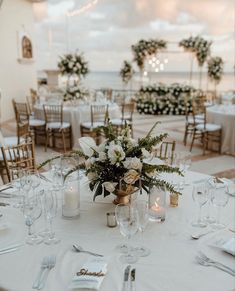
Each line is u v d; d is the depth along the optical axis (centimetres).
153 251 157
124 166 181
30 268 145
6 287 133
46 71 1232
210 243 164
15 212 196
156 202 185
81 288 130
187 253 156
